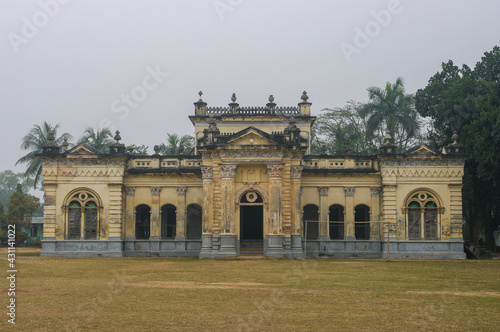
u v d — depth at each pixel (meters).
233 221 40.34
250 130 40.59
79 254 43.50
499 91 46.19
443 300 19.52
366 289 22.31
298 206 41.09
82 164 44.16
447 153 43.56
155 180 45.16
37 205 70.75
